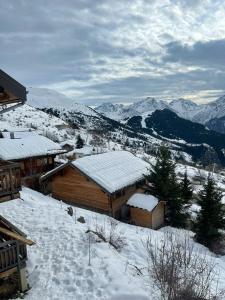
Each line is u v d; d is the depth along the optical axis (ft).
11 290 46.21
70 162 99.86
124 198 104.06
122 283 44.42
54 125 463.83
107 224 72.95
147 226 95.30
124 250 56.34
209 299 39.06
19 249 47.73
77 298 43.32
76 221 68.59
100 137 433.89
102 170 102.27
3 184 48.06
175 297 38.47
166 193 99.19
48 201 94.99
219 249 83.82
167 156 100.99
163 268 43.19
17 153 120.37
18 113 500.74
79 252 53.67
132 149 413.39
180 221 101.14
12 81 40.65
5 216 71.05
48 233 61.67
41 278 48.83
